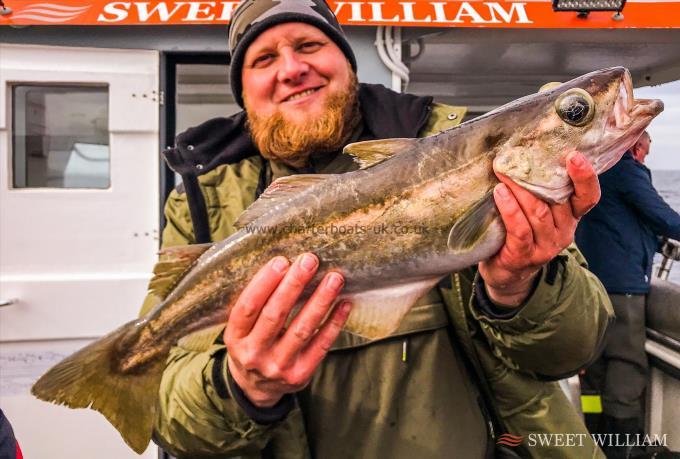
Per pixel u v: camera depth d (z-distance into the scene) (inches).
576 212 24.3
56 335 47.8
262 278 24.1
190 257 27.7
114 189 49.2
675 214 56.4
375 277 26.5
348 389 29.6
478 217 25.2
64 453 47.7
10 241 48.3
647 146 67.7
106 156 49.8
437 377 29.5
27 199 48.4
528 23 48.5
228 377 26.3
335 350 29.8
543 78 78.5
